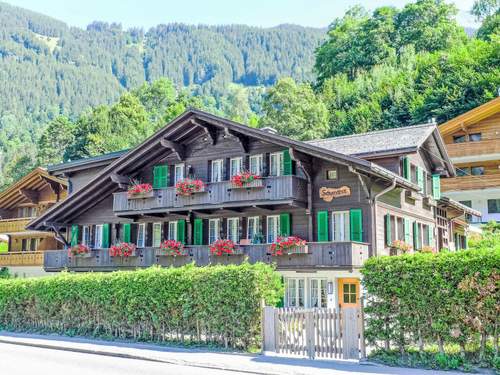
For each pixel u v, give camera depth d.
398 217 25.95
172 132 27.44
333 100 69.69
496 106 42.78
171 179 28.98
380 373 12.66
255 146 26.50
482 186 42.91
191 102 92.81
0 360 15.75
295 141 23.47
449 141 45.69
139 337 19.53
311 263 22.86
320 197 24.72
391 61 73.69
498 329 12.60
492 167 44.69
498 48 54.94
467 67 56.47
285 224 25.30
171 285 18.66
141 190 27.95
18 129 171.50
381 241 23.95
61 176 36.62
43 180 39.16
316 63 86.44
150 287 19.23
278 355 15.58
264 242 25.94
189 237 28.05
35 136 165.00
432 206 30.95
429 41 74.38
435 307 13.49
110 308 20.47
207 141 28.08
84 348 17.89
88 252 29.39
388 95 62.56
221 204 25.64
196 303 17.98
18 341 20.28
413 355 13.88
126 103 87.75
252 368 13.68
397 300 14.11
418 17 77.75
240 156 26.92
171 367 14.44
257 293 16.64
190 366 14.62
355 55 78.25
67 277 22.31
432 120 29.02
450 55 60.62
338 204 24.19
